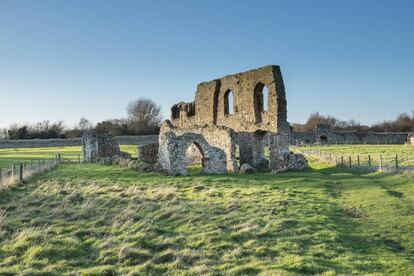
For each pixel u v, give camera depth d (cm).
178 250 1310
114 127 11519
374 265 1145
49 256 1260
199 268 1133
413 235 1425
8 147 9581
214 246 1335
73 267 1180
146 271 1142
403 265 1135
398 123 13162
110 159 4216
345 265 1145
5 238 1433
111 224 1616
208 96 4722
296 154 3684
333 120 14025
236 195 2198
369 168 3462
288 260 1188
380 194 2159
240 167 3522
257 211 1789
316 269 1116
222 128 3694
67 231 1528
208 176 3125
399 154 5306
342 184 2641
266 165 3981
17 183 2553
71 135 11631
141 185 2598
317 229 1503
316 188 2478
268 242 1354
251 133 4050
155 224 1609
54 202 2019
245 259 1216
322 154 5516
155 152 4484
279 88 3759
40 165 3862
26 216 1747
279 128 3722
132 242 1378
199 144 3375
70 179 2925
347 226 1567
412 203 1923
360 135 10012
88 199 2062
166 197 2105
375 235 1442
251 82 4053
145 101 12550
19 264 1195
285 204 1936
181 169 3219
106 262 1216
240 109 4228
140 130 11744
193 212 1775
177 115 5616
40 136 11400
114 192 2288
